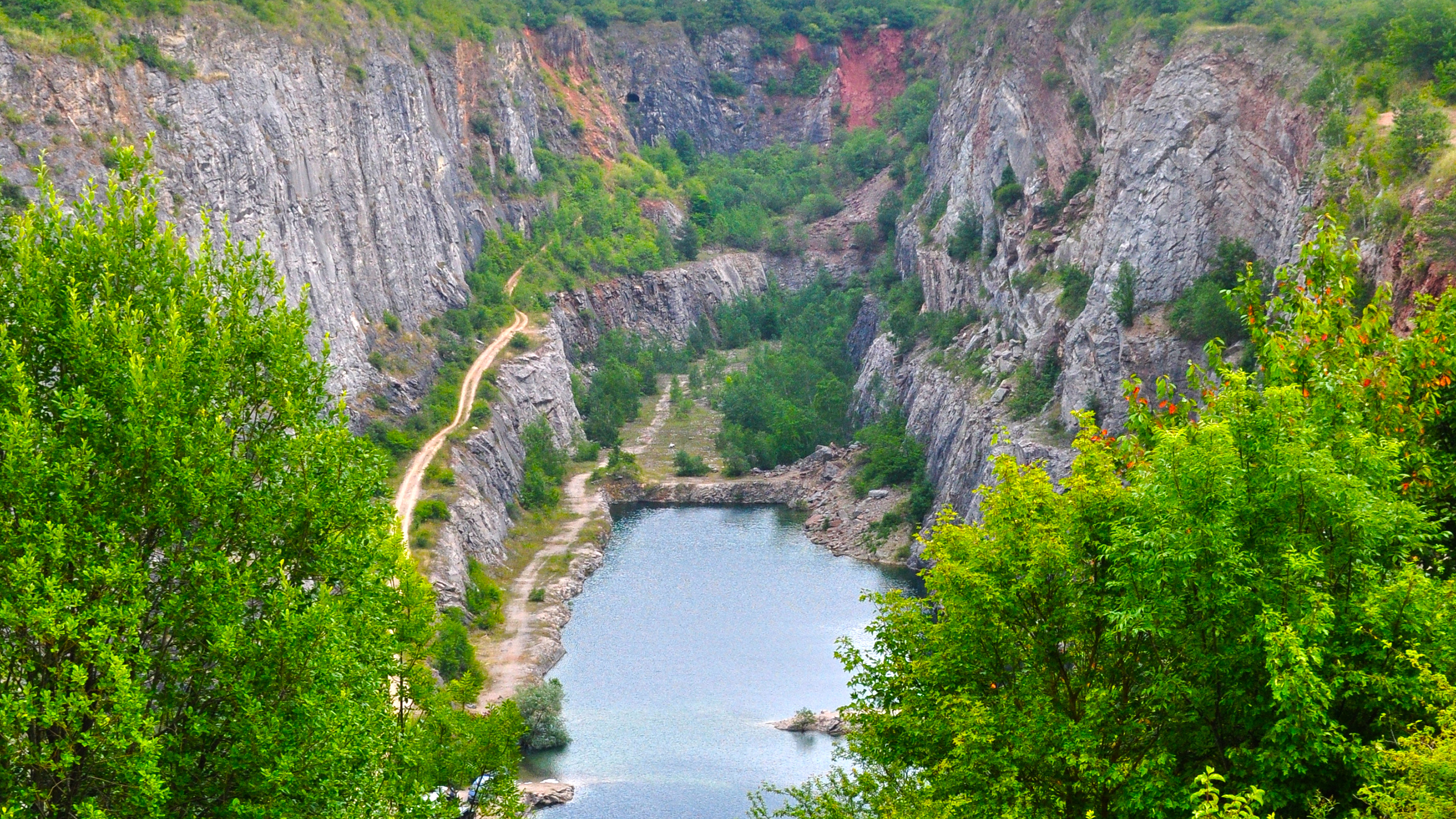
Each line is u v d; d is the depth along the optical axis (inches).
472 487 4111.7
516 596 3764.8
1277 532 934.4
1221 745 952.9
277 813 967.6
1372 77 3004.4
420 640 1681.8
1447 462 1082.1
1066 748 971.3
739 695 3046.3
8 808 876.6
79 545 951.6
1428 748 747.4
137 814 920.9
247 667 993.5
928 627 1178.0
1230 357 3289.9
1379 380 1101.7
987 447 4079.7
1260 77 3592.5
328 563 1114.7
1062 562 1032.2
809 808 1395.2
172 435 1005.8
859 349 7047.2
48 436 973.8
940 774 1063.6
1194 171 3673.7
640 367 6894.7
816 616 3671.3
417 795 1233.4
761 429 6003.9
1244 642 903.7
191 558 1028.5
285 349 1164.5
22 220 1082.7
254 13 4367.6
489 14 7716.5
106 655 894.4
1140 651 1029.8
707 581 4067.4
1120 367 3627.0
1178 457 932.6
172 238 1159.0
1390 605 880.9
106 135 3383.4
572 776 2586.1
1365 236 2433.6
